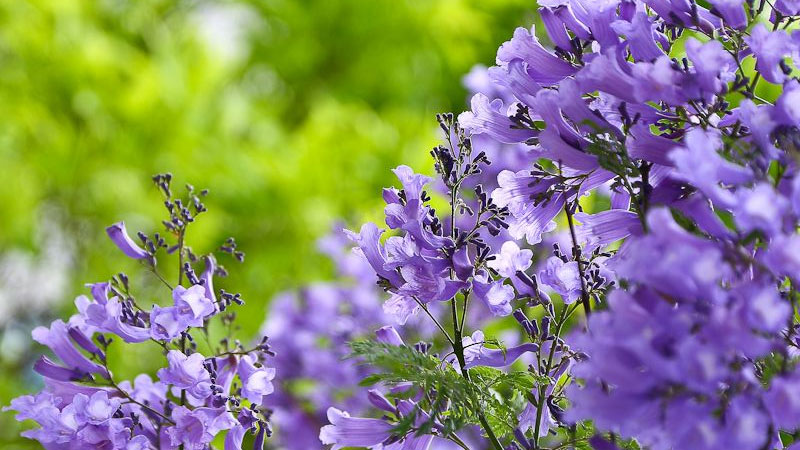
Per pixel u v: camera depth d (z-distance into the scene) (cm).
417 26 395
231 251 113
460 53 400
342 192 334
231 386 113
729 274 91
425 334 147
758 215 87
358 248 106
